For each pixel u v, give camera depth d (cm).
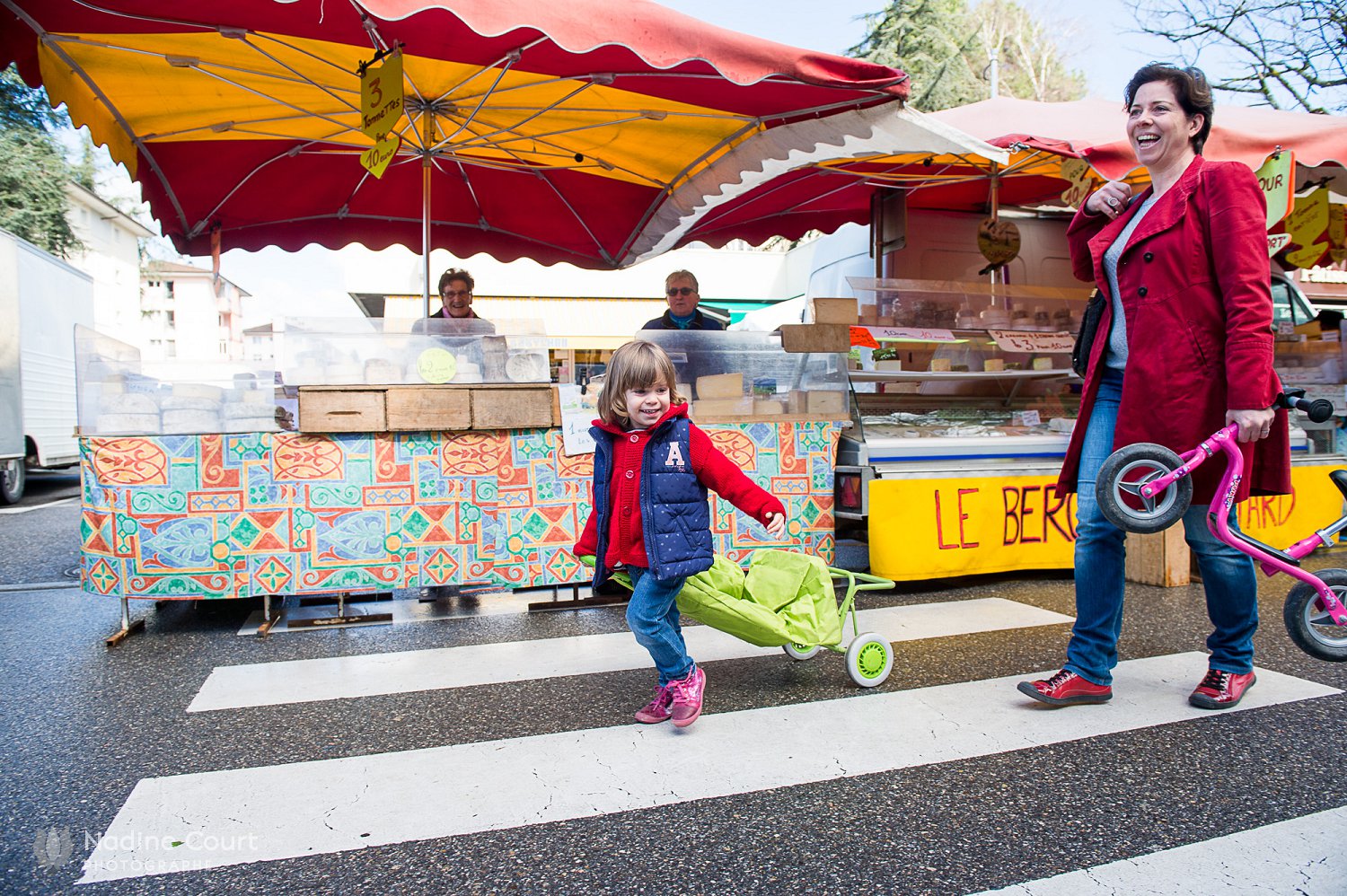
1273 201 502
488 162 680
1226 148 482
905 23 2608
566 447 464
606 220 786
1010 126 567
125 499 422
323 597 511
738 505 286
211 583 429
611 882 205
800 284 1479
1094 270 326
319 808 242
